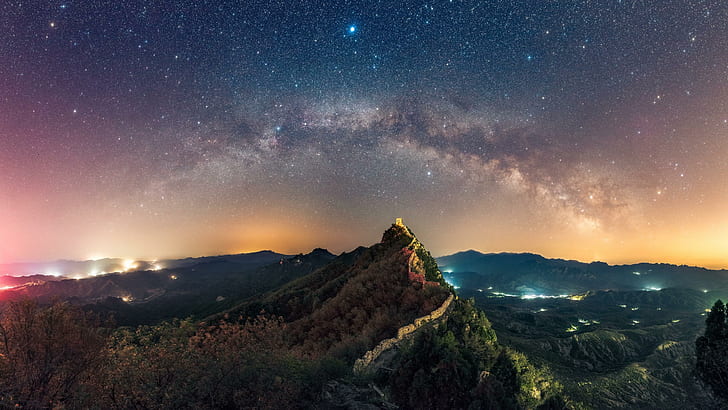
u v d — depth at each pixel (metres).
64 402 8.25
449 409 17.88
